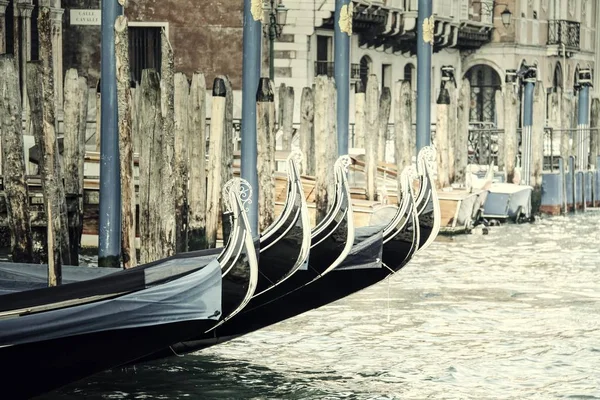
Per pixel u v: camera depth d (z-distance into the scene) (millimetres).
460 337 21703
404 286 27062
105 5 22297
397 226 21547
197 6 51500
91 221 29359
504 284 27641
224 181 26641
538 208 41906
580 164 46656
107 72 22391
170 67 23109
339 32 31219
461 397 17984
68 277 19484
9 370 15195
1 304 15281
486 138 48406
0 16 44312
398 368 19500
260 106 26812
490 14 69750
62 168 30734
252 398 17797
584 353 20578
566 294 26375
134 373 19031
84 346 15500
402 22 60406
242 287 16703
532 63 73062
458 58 70000
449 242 34938
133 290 15789
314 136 30625
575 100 50562
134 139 29812
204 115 26234
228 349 20500
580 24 78188
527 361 20031
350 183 35688
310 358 20031
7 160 21172
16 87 21094
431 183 22484
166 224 22719
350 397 17906
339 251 19703
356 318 23141
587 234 37688
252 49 24969
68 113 26469
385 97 35156
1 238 27562
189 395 17906
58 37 48000
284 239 18688
